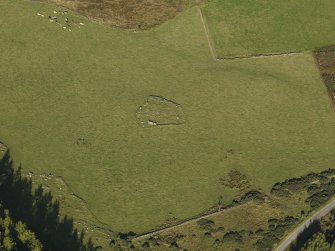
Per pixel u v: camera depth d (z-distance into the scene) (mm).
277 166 93188
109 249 81312
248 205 87938
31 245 74938
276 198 89000
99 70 102938
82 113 96500
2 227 75250
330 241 83188
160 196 88000
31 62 102812
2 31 107312
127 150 92812
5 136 92000
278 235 84312
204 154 93500
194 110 98938
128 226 84250
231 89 102312
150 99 99500
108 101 98562
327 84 104750
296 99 102188
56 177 87938
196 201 87938
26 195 85188
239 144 95312
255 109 100062
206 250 82750
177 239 83375
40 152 90688
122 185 88500
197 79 103375
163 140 94688
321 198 88750
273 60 108062
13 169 88000
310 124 99125
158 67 104625
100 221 84250
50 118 95188
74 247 80688
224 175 91250
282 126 98375
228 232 84750
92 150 92000
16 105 96312
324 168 93625
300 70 106875
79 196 86438
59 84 100062
